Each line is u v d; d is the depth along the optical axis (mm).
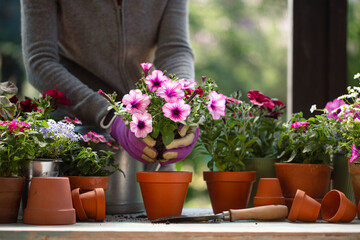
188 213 1866
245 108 1779
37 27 1887
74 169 1634
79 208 1466
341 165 1827
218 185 1734
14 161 1439
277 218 1525
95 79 2057
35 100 1710
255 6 7066
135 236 1205
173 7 2068
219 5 7012
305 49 2254
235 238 1213
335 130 1691
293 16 2258
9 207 1404
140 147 1522
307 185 1686
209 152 1823
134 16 2000
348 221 1523
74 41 1981
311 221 1520
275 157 1918
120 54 2008
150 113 1505
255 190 1870
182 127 1513
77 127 1728
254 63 6984
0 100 1546
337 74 2232
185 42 2043
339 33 2240
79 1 1964
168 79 1493
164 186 1538
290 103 2262
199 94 1588
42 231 1205
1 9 5680
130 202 1797
